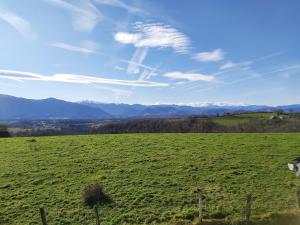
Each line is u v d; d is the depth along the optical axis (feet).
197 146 168.25
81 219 91.40
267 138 192.13
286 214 89.97
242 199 103.14
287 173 126.41
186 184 114.83
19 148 166.81
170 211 94.79
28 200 103.35
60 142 181.16
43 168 132.87
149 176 122.31
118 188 111.14
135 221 89.76
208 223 86.17
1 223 90.02
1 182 118.93
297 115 394.52
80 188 111.75
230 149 161.89
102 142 179.42
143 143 176.04
